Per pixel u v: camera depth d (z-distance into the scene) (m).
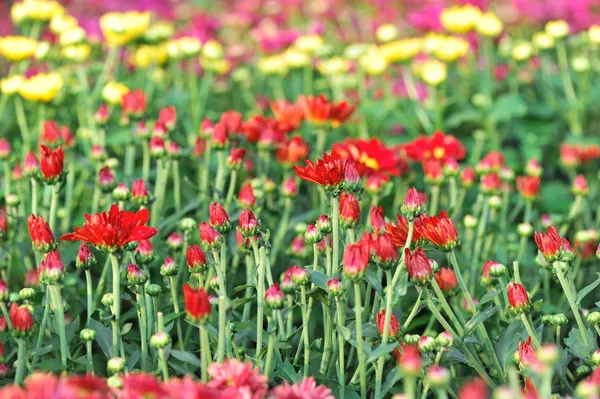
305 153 4.90
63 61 7.37
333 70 6.57
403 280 3.23
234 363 2.65
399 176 5.01
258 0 9.27
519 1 8.46
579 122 6.61
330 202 3.41
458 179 4.93
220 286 3.30
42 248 3.28
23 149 5.63
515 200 5.54
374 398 3.34
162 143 4.57
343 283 3.26
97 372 3.67
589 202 5.78
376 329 3.28
